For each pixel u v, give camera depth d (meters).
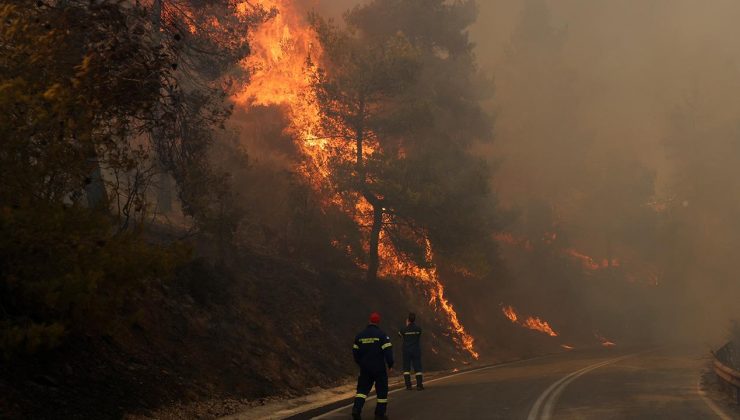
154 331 13.55
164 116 12.18
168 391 11.57
